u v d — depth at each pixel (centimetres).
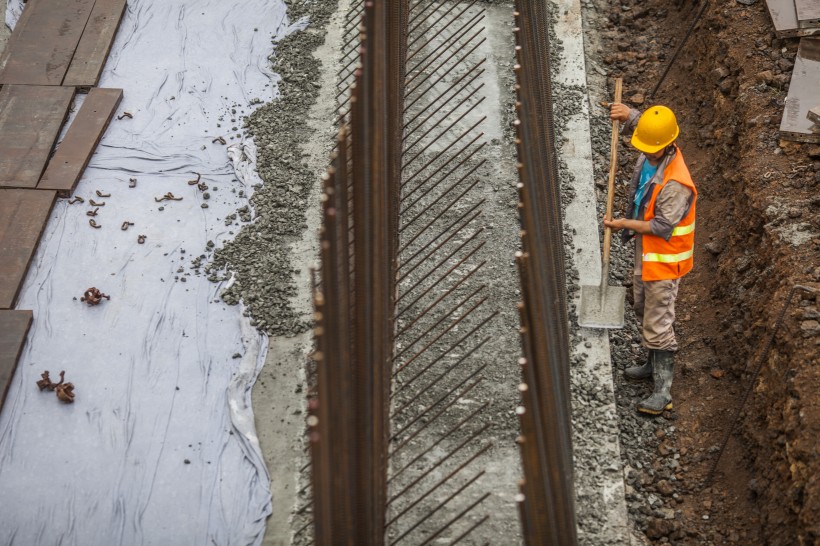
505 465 741
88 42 1119
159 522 721
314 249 921
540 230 621
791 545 663
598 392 807
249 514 723
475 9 1173
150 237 934
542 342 538
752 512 725
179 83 1094
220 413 793
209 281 896
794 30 975
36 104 1043
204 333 854
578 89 1095
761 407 759
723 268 891
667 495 761
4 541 707
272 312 862
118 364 827
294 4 1192
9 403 796
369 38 549
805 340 725
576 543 591
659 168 758
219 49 1134
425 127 1028
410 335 836
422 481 730
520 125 605
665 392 809
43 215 935
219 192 980
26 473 749
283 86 1090
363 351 514
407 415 775
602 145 1070
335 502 445
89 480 745
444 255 903
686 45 1147
